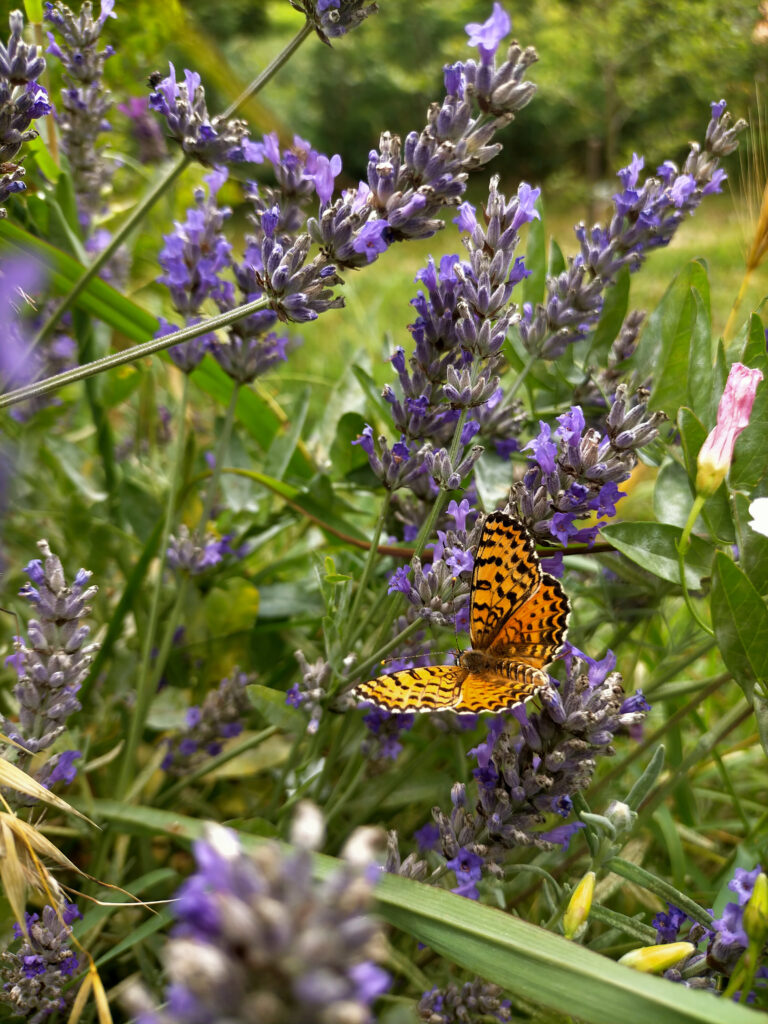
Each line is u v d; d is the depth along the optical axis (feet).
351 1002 0.24
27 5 0.79
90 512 0.90
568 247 2.59
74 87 0.83
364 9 0.62
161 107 0.64
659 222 0.68
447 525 0.71
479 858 0.57
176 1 0.98
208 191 0.73
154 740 0.82
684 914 0.57
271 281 0.57
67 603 0.56
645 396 0.57
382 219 0.58
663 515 0.67
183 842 0.64
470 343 0.59
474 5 5.82
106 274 0.94
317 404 1.36
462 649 0.63
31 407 0.86
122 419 1.22
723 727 0.67
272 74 0.64
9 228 0.75
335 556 0.87
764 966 0.53
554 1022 0.57
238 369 0.73
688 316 0.69
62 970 0.55
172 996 0.27
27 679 0.56
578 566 0.77
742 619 0.58
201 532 0.74
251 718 0.81
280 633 0.84
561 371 0.75
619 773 0.69
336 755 0.68
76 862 0.74
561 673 0.75
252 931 0.24
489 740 0.58
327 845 0.71
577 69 3.73
